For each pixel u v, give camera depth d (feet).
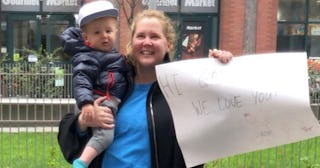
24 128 33.88
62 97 39.11
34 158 25.57
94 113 8.50
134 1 44.50
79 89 8.70
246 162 24.53
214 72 8.69
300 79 8.59
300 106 8.51
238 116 8.64
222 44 60.75
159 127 8.61
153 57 8.79
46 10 59.72
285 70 8.64
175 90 8.64
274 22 60.03
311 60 56.03
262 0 59.26
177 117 8.64
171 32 9.08
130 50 9.09
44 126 31.30
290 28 63.16
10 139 27.71
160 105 8.77
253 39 57.16
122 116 8.77
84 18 9.04
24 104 37.35
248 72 8.69
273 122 8.62
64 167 22.57
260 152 24.63
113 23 9.25
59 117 35.96
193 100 8.67
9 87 39.11
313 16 63.31
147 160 8.57
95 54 9.01
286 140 8.65
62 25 60.13
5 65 44.55
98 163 8.80
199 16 62.59
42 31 59.93
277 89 8.55
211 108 8.68
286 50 63.26
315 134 8.59
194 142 8.67
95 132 8.59
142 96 8.88
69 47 9.12
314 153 25.85
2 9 59.16
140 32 8.80
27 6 59.52
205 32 62.75
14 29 59.52
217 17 62.49
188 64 8.70
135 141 8.63
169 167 8.65
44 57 53.16
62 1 59.82
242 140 8.69
